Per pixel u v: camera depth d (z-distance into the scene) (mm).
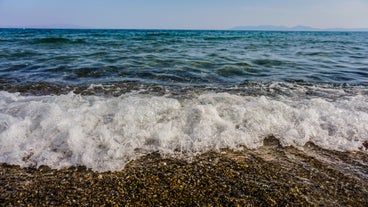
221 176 3039
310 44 26969
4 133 3631
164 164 3264
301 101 5488
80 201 2627
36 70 8570
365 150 3652
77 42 20938
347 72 9539
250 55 14227
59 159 3309
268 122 4164
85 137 3629
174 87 6883
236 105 4840
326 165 3291
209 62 11062
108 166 3188
